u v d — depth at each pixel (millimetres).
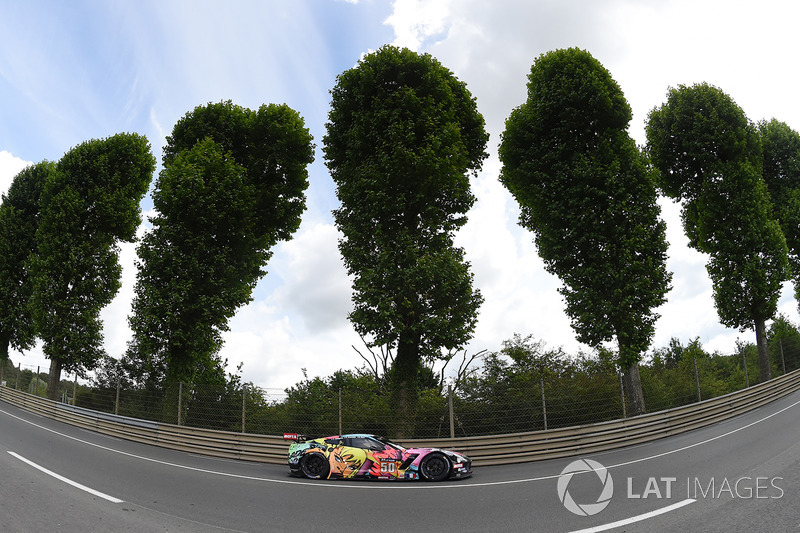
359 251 17469
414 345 16609
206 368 22891
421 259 15883
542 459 14133
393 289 16344
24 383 27141
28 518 6395
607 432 14922
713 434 14891
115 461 12469
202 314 19297
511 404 15719
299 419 16312
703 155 23234
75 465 11109
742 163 22875
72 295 24500
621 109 19516
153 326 18719
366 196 17156
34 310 24078
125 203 25688
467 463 11625
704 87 23969
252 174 21781
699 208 23891
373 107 18016
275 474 12422
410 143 17094
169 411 18234
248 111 22656
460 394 15906
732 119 23453
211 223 19359
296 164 22703
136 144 26719
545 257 19531
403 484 10766
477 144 20062
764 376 22156
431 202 17844
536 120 20016
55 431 17906
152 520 6699
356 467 11508
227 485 10133
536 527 6461
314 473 11766
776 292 22000
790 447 10852
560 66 20016
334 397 16484
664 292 17328
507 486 9898
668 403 18328
